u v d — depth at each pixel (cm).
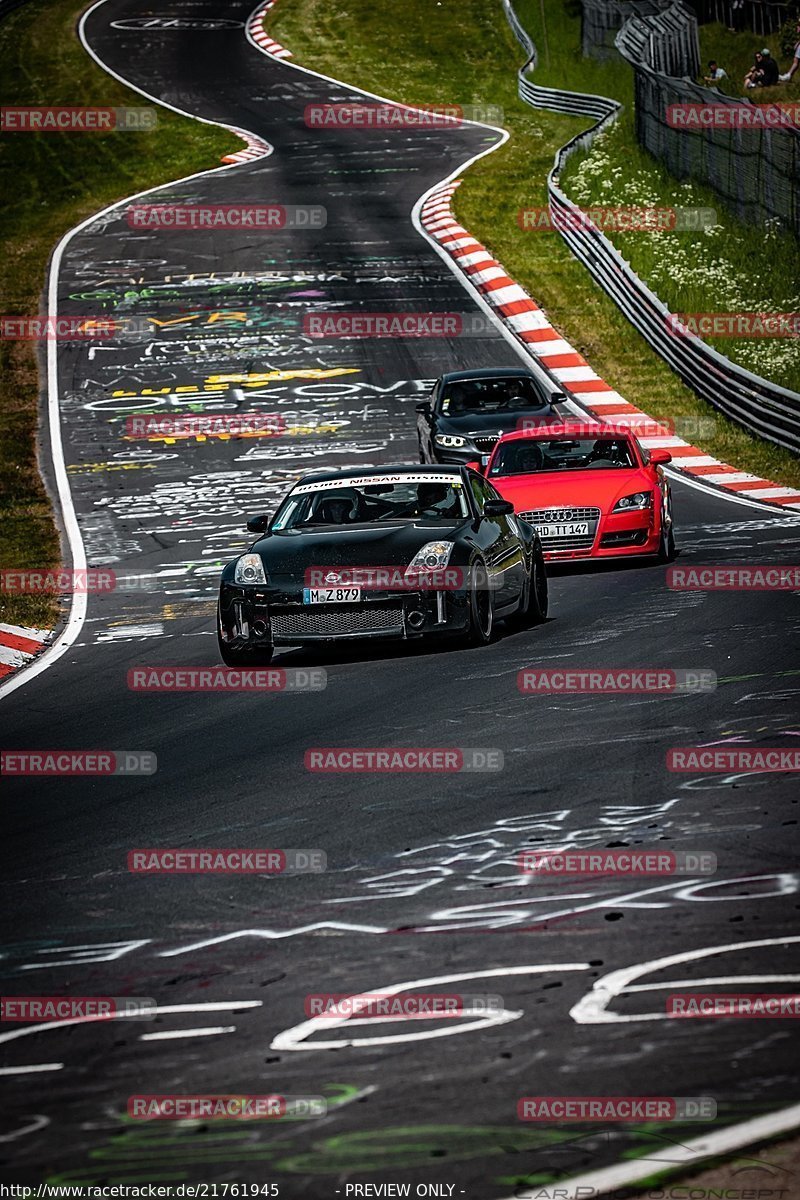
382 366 10794
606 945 1720
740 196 12650
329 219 15038
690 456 8438
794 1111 1266
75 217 15962
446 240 14050
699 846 2078
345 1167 1223
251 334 11719
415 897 1961
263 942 1830
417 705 3272
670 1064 1380
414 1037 1488
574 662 3612
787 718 2806
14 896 2127
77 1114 1363
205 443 9206
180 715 3478
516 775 2564
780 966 1611
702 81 16288
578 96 18738
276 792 2602
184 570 6338
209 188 16625
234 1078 1418
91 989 1709
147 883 2125
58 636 5106
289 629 3909
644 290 10794
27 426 9831
